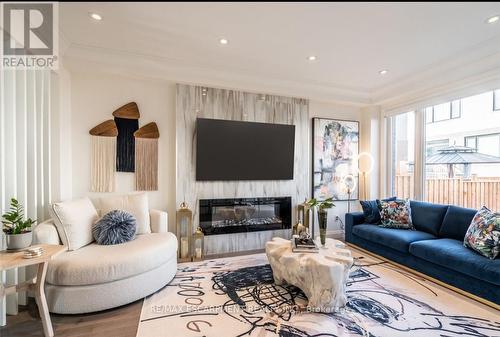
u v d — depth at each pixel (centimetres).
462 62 304
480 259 226
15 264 166
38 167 250
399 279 275
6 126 208
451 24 226
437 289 252
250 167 383
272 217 405
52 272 204
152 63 312
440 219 317
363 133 467
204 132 353
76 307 204
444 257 249
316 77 366
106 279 210
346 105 456
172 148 354
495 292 213
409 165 414
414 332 186
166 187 353
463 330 188
